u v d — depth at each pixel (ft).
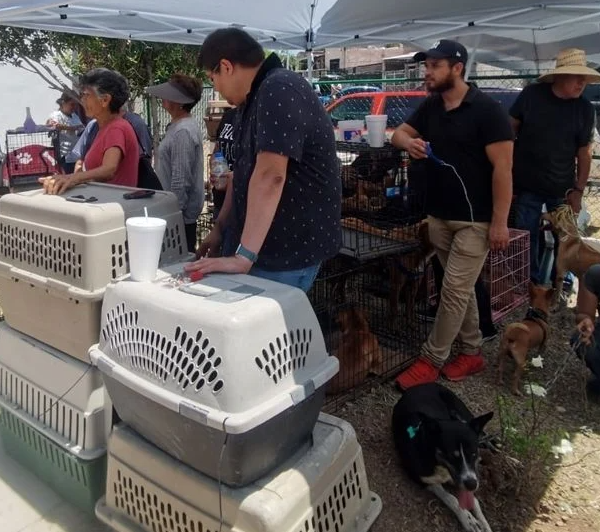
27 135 30.04
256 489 6.36
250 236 7.14
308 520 6.56
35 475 9.15
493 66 25.46
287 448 6.73
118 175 10.78
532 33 20.56
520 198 15.28
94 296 7.51
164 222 6.99
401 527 8.16
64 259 7.80
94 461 7.91
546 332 11.85
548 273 16.35
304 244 7.66
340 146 12.76
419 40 19.66
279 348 6.22
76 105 26.89
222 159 12.15
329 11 16.21
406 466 8.96
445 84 10.50
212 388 5.84
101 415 7.91
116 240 7.75
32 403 8.73
